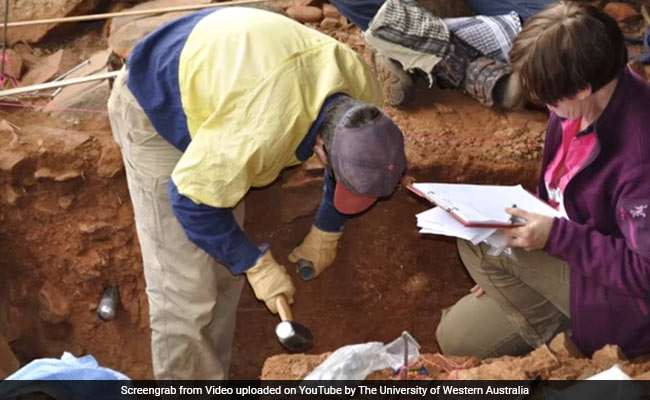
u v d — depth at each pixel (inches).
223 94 127.6
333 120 124.1
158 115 139.9
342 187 128.9
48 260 189.5
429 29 179.8
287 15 205.9
